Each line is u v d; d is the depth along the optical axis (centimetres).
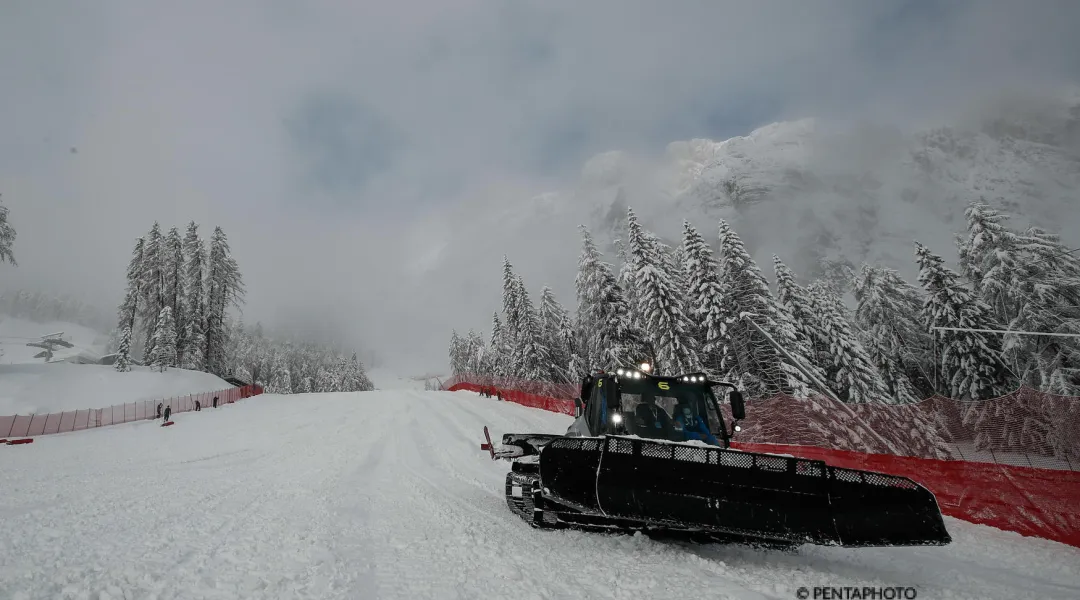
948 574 475
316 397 5288
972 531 676
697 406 626
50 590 377
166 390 4491
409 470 1185
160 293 5331
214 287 5716
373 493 870
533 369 4438
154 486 941
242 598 366
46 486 942
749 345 2773
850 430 1138
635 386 633
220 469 1210
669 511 447
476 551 495
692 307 2967
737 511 441
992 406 878
